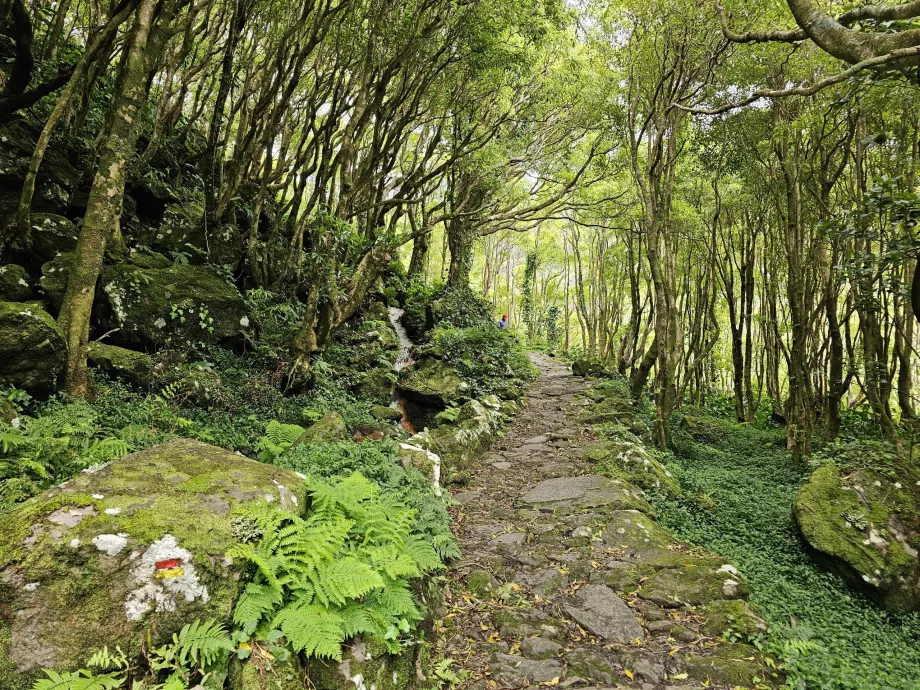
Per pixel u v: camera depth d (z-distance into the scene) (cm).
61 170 786
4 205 716
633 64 942
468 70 1035
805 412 835
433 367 1073
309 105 897
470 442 788
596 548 482
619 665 327
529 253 3097
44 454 380
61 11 816
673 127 891
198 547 235
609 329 2319
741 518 612
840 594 468
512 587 421
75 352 548
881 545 489
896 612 453
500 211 1772
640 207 1319
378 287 1391
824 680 314
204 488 266
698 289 1495
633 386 1139
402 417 966
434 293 1516
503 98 1416
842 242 768
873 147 814
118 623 209
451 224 1739
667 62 888
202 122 1306
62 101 641
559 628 363
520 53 974
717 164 1038
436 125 1411
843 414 1075
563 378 1449
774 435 1114
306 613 247
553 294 3438
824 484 568
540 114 1425
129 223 860
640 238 1335
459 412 906
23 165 738
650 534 505
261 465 320
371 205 1025
